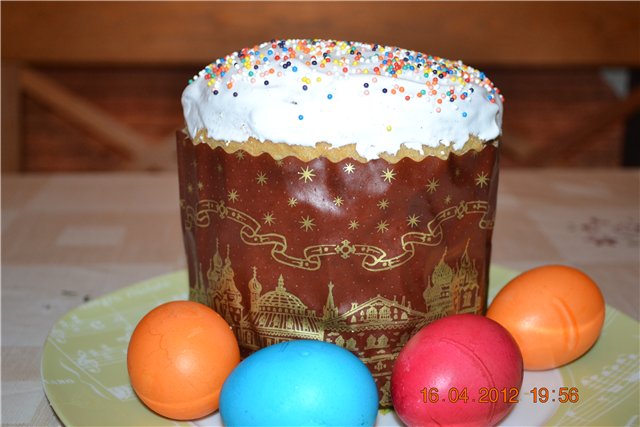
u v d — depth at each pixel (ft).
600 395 1.26
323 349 1.15
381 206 1.19
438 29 3.02
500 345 1.16
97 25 2.93
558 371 1.34
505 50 3.05
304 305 1.23
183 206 1.36
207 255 1.30
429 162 1.19
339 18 2.97
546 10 3.03
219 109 1.22
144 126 3.79
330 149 1.17
